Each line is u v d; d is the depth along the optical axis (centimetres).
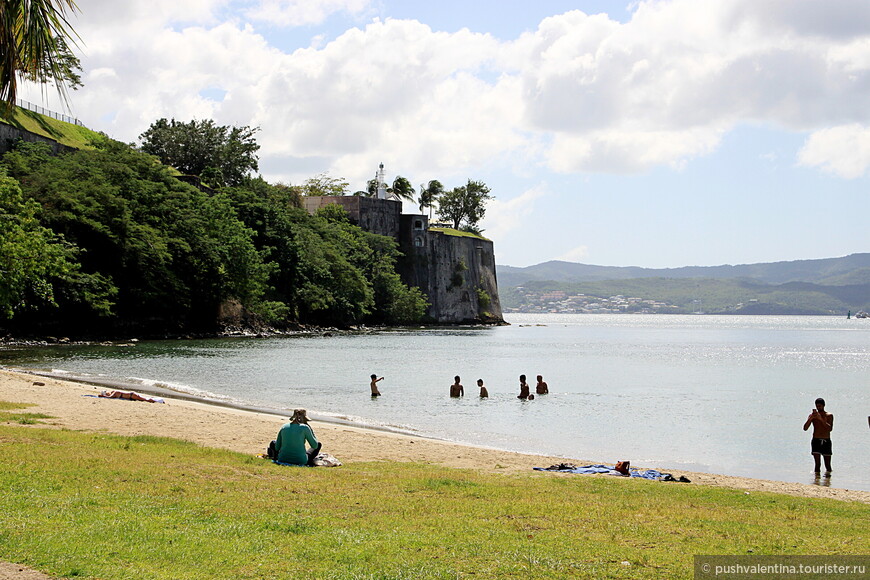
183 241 7525
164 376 3941
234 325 8731
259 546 898
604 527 1079
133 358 4950
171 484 1239
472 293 16038
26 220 5038
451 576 812
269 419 2461
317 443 1662
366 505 1184
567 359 6588
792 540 1032
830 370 5841
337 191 17112
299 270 10331
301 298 10325
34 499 1052
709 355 7706
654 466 2081
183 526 968
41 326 6141
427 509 1173
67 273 5694
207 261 7981
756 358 7375
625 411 3212
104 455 1448
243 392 3469
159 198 7719
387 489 1351
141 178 7988
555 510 1204
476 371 5050
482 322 16150
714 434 2652
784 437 2611
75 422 1995
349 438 2155
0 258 4794
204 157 12338
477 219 19450
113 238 6519
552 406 3341
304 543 922
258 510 1091
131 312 7081
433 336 10450
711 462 2166
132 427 1995
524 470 1750
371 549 905
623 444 2423
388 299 12950
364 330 11562
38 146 7244
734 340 12000
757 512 1278
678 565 881
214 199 8875
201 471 1385
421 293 13912
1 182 5041
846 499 1580
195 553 857
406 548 918
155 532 929
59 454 1409
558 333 13825
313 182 16962
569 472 1752
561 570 845
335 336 9500
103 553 832
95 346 5897
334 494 1266
